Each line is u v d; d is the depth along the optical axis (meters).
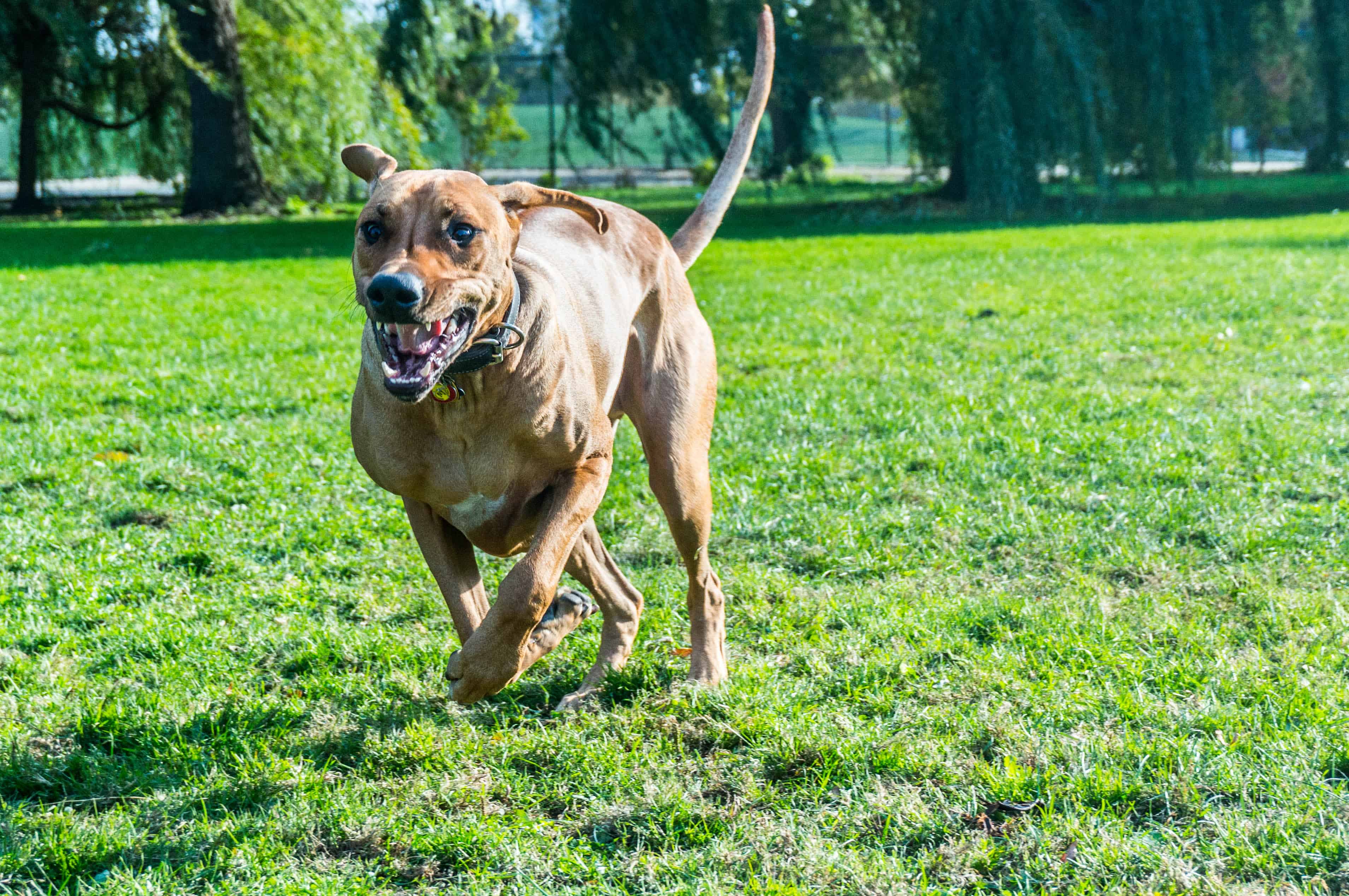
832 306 11.28
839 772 3.12
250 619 4.24
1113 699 3.40
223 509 5.42
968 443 6.21
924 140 23.84
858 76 38.88
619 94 23.98
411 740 3.34
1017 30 21.25
